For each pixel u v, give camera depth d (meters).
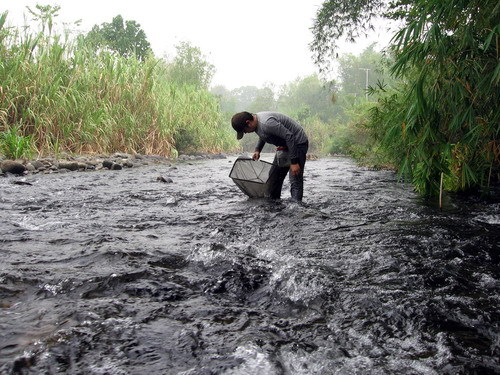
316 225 3.49
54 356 1.29
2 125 9.62
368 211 4.28
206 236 3.03
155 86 14.05
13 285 1.91
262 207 4.31
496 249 2.72
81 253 2.46
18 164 7.29
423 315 1.68
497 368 1.30
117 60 13.11
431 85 4.26
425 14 3.53
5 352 1.31
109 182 6.54
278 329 1.55
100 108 11.59
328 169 11.37
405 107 4.61
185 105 18.20
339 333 1.53
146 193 5.34
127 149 12.69
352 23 8.93
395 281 2.08
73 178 6.96
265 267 2.27
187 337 1.45
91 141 11.13
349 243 2.88
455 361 1.34
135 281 2.00
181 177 7.94
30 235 2.90
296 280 2.06
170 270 2.20
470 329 1.57
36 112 9.97
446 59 3.88
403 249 2.71
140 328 1.51
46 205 4.21
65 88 10.59
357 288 1.97
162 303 1.77
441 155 4.82
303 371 1.27
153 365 1.27
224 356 1.34
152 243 2.77
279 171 4.76
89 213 3.86
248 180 4.72
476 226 3.48
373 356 1.37
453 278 2.12
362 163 12.36
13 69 9.82
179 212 4.02
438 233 3.19
